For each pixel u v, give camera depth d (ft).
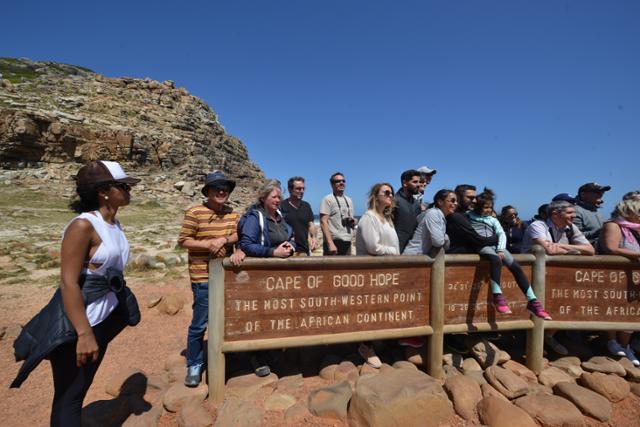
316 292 11.46
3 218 57.06
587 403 11.00
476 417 10.59
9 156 94.94
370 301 11.96
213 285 10.55
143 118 134.92
